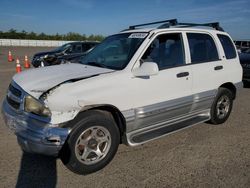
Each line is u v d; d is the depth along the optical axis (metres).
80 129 2.98
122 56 3.72
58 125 2.82
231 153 3.79
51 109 2.79
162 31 3.91
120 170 3.27
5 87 8.22
